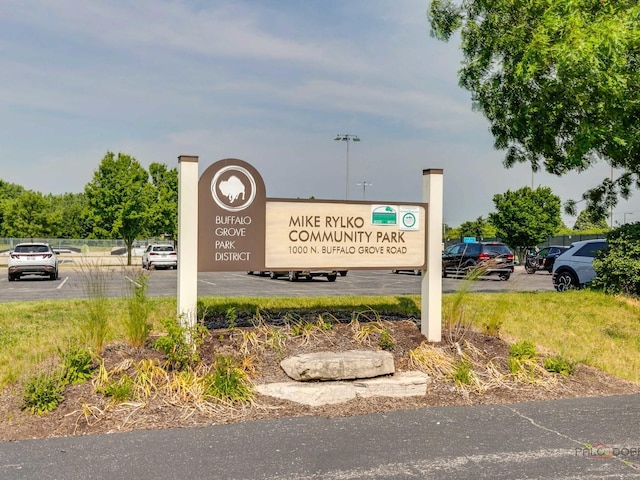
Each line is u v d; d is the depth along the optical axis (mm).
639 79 11648
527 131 14867
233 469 4520
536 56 11688
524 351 7875
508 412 6188
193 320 7445
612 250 14297
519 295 13828
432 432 5480
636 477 4480
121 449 4922
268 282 24188
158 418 5688
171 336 6828
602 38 10383
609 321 11484
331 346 7832
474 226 63094
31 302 12242
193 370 6695
